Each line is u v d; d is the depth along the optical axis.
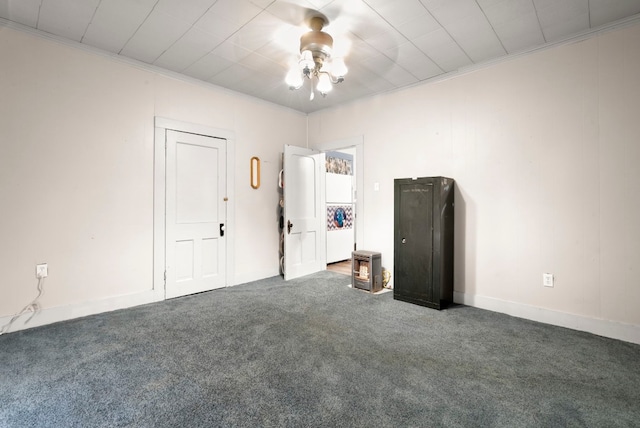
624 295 2.43
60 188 2.76
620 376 1.90
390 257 3.92
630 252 2.40
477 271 3.19
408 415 1.53
